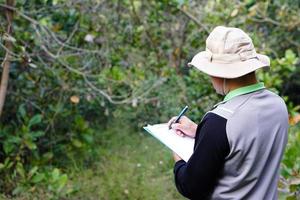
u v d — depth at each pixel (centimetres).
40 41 447
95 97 507
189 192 182
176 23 581
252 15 531
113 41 530
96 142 553
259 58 183
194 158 179
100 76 466
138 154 535
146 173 486
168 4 513
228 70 177
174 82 572
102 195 431
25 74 471
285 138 184
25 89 479
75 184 442
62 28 474
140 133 592
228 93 185
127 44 552
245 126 175
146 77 571
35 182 418
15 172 425
